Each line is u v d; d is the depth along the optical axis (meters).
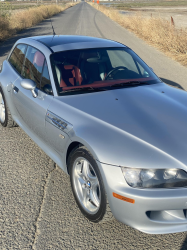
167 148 2.34
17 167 3.71
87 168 2.68
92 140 2.46
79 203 2.79
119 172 2.26
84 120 2.73
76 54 3.61
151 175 2.21
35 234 2.56
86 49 3.74
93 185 2.64
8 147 4.27
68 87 3.29
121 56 3.90
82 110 2.86
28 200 3.04
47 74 3.43
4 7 21.86
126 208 2.24
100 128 2.58
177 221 2.30
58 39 4.05
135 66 3.86
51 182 3.37
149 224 2.26
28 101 3.66
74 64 3.48
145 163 2.23
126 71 3.69
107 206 2.39
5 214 2.82
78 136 2.59
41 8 36.00
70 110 2.93
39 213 2.84
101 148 2.38
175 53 11.79
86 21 30.27
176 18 29.64
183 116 2.82
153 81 3.71
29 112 3.69
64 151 2.92
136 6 70.00
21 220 2.74
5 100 4.59
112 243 2.46
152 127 2.58
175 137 2.46
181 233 2.57
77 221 2.73
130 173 2.23
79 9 65.44
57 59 3.49
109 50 3.90
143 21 19.20
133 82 3.55
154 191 2.18
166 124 2.64
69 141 2.76
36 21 27.55
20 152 4.11
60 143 2.98
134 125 2.59
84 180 2.74
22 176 3.50
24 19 23.67
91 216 2.63
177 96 3.33
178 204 2.18
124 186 2.23
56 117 3.02
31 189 3.23
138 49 13.20
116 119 2.68
